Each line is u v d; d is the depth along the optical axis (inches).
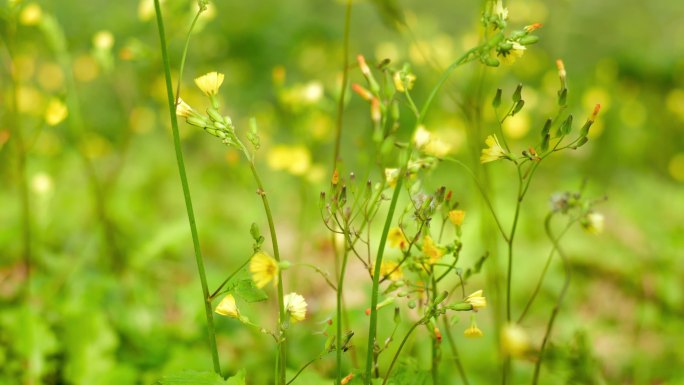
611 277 151.6
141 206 171.3
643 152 251.1
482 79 96.8
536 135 214.5
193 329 110.2
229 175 195.2
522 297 141.1
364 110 260.4
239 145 59.6
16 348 96.3
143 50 107.8
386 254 146.9
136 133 193.9
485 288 132.3
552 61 251.3
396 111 58.6
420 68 147.8
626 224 169.3
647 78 293.1
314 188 129.3
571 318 132.6
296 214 172.2
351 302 128.3
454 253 66.0
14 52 98.3
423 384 70.3
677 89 285.1
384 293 63.7
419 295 71.9
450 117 194.2
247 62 271.0
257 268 56.6
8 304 112.4
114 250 127.9
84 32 224.5
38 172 160.1
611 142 239.6
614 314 141.0
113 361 96.5
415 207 63.6
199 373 63.9
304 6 304.5
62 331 104.2
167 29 108.6
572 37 343.3
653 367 121.6
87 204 157.9
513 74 250.8
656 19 386.9
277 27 281.3
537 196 188.5
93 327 98.0
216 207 180.5
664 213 195.0
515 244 155.0
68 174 171.5
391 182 61.9
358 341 104.7
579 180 193.8
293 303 61.4
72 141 173.6
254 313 110.9
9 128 118.1
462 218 65.3
